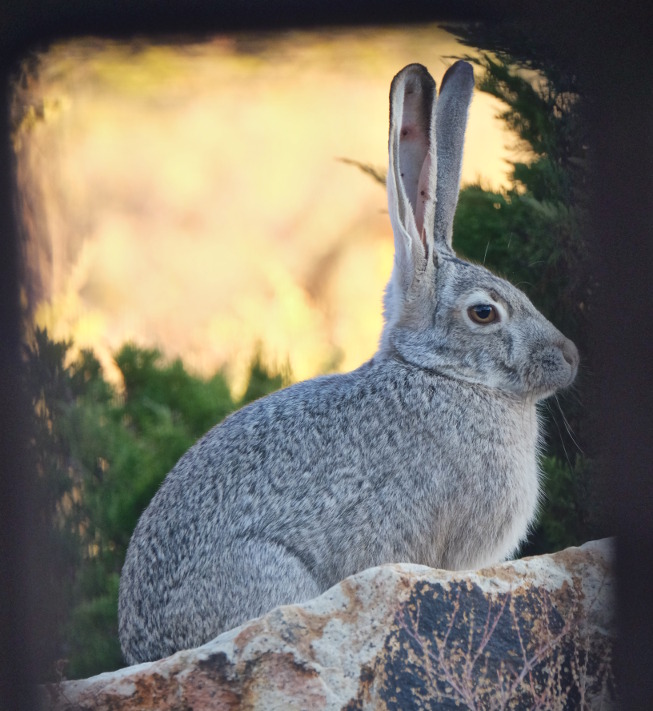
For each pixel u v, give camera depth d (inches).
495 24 359.6
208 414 567.5
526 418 402.0
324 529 370.0
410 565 319.3
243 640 303.7
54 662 331.6
